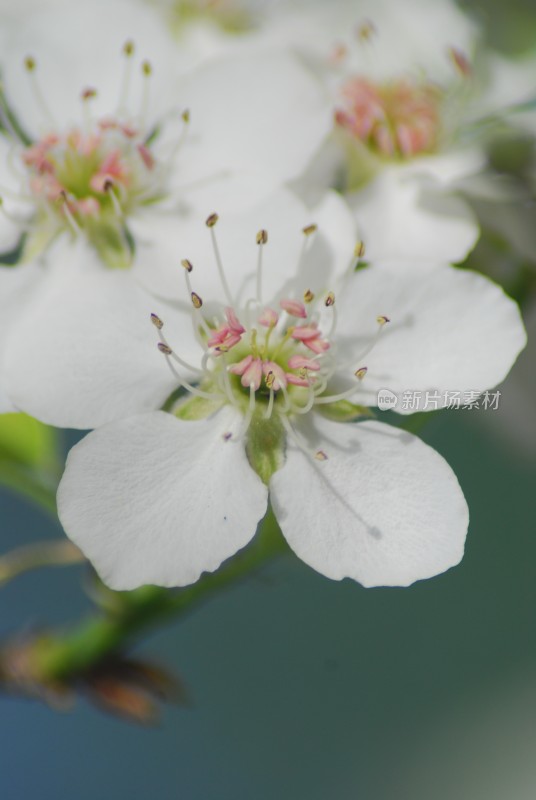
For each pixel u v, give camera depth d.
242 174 0.23
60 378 0.21
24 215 0.23
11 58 0.23
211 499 0.21
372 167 0.23
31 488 0.23
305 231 0.22
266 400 0.22
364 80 0.24
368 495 0.22
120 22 0.23
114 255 0.22
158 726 0.23
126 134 0.23
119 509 0.21
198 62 0.24
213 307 0.22
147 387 0.22
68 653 0.23
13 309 0.22
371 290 0.22
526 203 0.23
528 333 0.24
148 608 0.23
